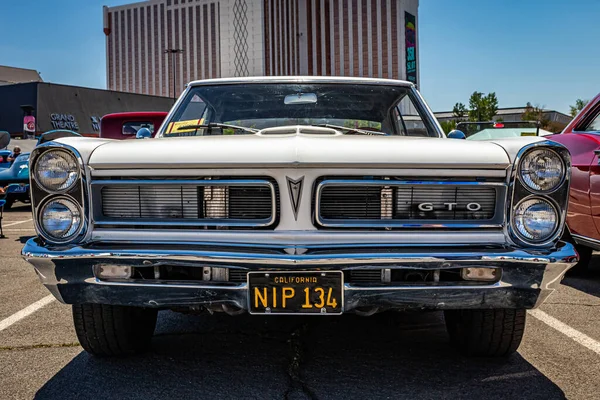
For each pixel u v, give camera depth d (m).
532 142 2.50
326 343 3.24
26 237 8.01
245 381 2.70
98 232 2.53
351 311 2.48
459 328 2.99
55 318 3.81
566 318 3.75
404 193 2.47
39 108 30.64
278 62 69.38
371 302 2.37
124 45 96.06
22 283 4.93
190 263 2.36
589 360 2.97
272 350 3.12
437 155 2.45
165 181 2.49
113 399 2.51
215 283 2.39
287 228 2.42
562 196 2.44
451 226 2.46
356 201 2.46
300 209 2.41
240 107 3.60
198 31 90.38
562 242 2.46
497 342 2.85
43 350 3.16
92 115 32.44
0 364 2.94
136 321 2.95
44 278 2.48
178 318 3.76
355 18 78.81
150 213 2.53
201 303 2.41
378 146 2.48
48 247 2.46
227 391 2.59
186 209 2.51
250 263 2.32
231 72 64.62
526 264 2.35
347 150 2.44
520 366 2.88
